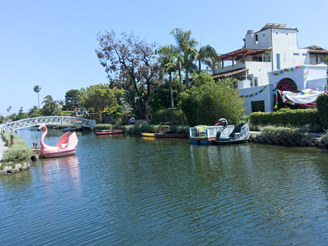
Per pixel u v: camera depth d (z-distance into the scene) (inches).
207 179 459.5
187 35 1448.1
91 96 2541.8
